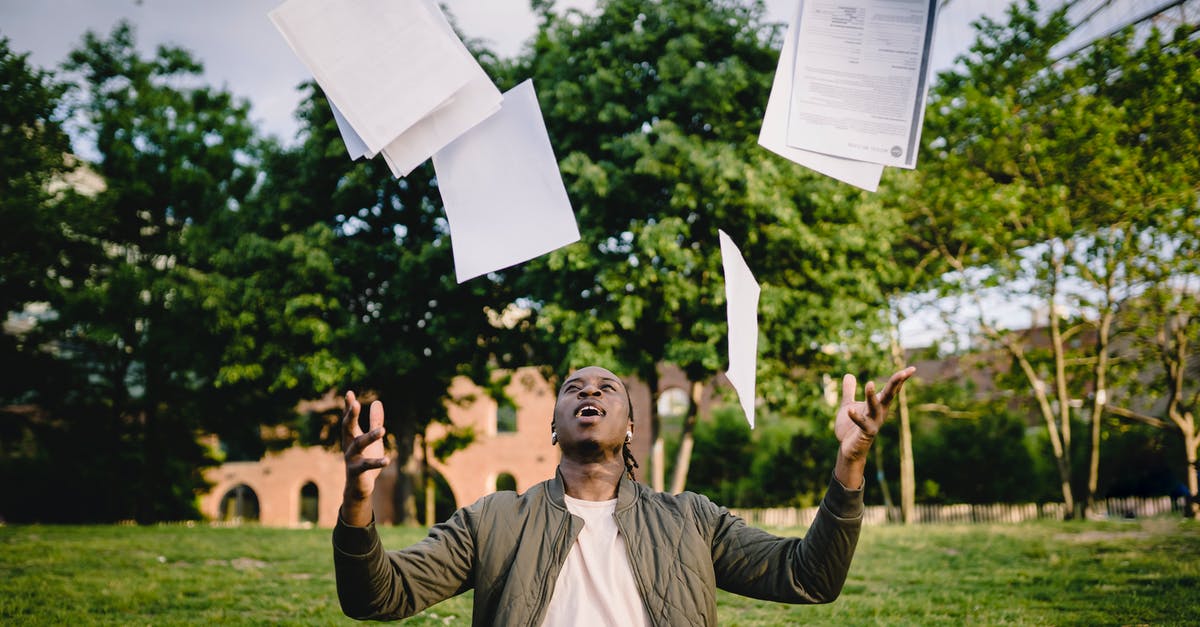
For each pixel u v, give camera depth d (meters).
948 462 25.23
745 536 2.32
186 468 25.11
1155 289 17.05
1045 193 15.13
